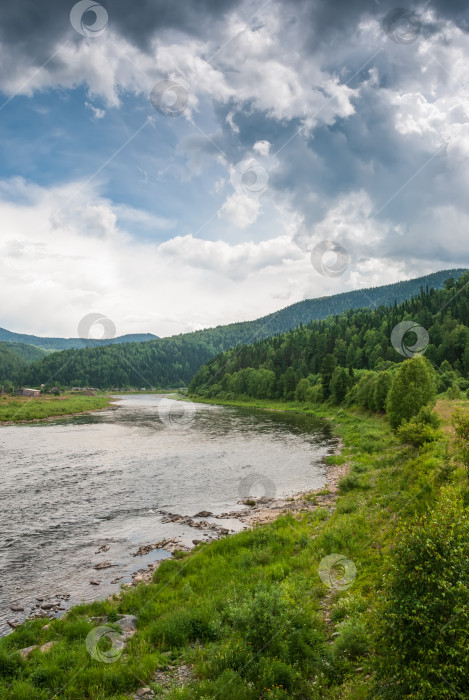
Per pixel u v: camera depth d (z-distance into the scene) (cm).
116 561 1873
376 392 6681
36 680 970
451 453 2241
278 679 868
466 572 669
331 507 2403
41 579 1700
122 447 4872
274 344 17775
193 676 968
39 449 4756
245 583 1448
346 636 940
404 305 15912
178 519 2430
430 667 625
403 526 778
